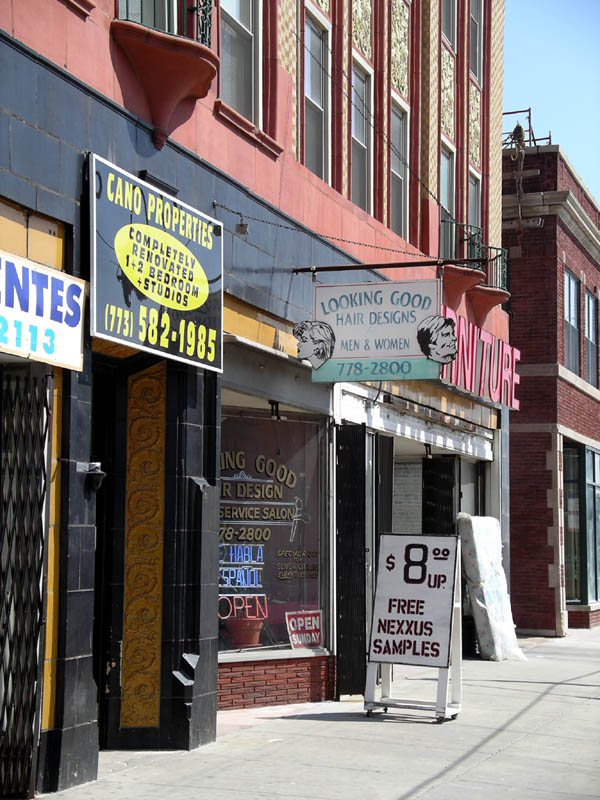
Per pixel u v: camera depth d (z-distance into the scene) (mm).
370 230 15734
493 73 22188
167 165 10344
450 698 13336
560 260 25609
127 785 8609
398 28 17484
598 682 15508
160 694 10102
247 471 12977
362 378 12570
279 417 13344
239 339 11328
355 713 12258
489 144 21812
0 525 8430
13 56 8195
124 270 9336
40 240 8547
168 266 10031
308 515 13664
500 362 19234
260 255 12305
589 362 28453
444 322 12406
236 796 8273
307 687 13281
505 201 25375
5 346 7836
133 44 9680
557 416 24953
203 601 10352
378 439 15727
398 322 12562
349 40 15453
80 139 9008
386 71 16781
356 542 13898
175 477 10305
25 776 8102
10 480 8422
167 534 10258
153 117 10133
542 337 25156
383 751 10039
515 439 25125
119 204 9297
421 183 18234
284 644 13148
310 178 13812
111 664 10078
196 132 10992
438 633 11742
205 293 10680
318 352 12672
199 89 10539
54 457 8617
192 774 9016
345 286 12766
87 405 8945
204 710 10289
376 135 16453
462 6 20594
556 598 24375
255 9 12867
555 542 24547
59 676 8484
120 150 9578
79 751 8602
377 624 11992
